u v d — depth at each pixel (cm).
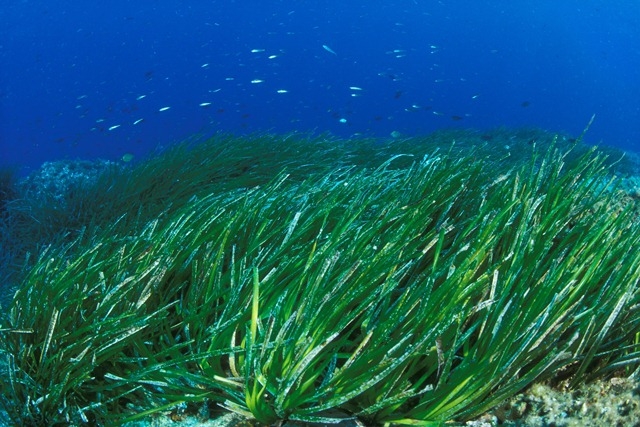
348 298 91
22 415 96
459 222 131
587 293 105
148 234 133
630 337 101
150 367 92
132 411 97
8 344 101
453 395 87
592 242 105
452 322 89
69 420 96
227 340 100
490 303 88
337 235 110
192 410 96
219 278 110
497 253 112
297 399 86
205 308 104
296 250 118
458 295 90
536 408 87
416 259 110
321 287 95
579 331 92
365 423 89
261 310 101
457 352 97
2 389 102
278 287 105
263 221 129
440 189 136
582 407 86
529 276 101
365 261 101
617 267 102
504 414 89
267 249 120
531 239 106
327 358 93
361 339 95
